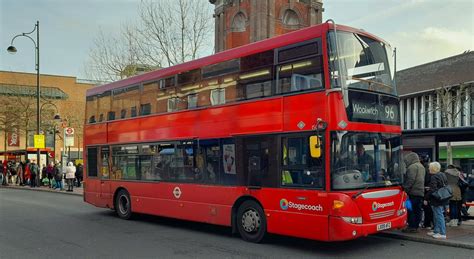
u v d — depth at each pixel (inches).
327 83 317.4
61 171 1119.0
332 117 313.9
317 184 318.7
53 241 384.8
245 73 384.8
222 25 1257.4
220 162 401.1
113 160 554.6
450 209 431.8
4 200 807.7
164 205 466.6
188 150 438.0
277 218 346.6
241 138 381.4
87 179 604.4
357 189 317.4
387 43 374.6
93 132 597.6
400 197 351.3
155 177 482.6
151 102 496.4
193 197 428.1
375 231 322.3
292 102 341.1
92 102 607.8
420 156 439.8
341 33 331.6
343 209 306.2
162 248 352.2
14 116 1558.8
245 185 374.3
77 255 326.6
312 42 332.5
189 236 409.4
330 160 311.1
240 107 385.4
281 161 346.6
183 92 451.5
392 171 350.0
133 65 1042.7
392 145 354.0
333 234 306.7
